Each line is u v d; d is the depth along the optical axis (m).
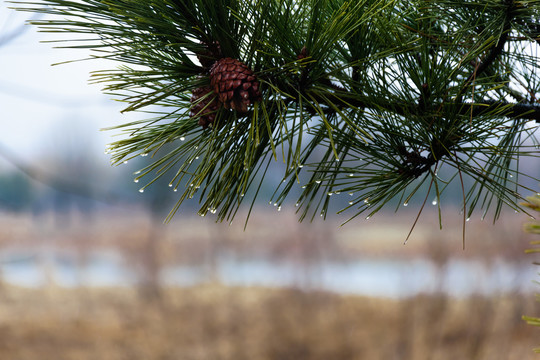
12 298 11.70
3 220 18.11
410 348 7.73
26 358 8.45
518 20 1.99
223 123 1.92
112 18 1.87
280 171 4.92
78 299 11.55
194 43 1.90
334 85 1.95
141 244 13.38
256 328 9.13
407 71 1.95
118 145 1.90
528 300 7.57
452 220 8.73
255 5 1.90
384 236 17.34
